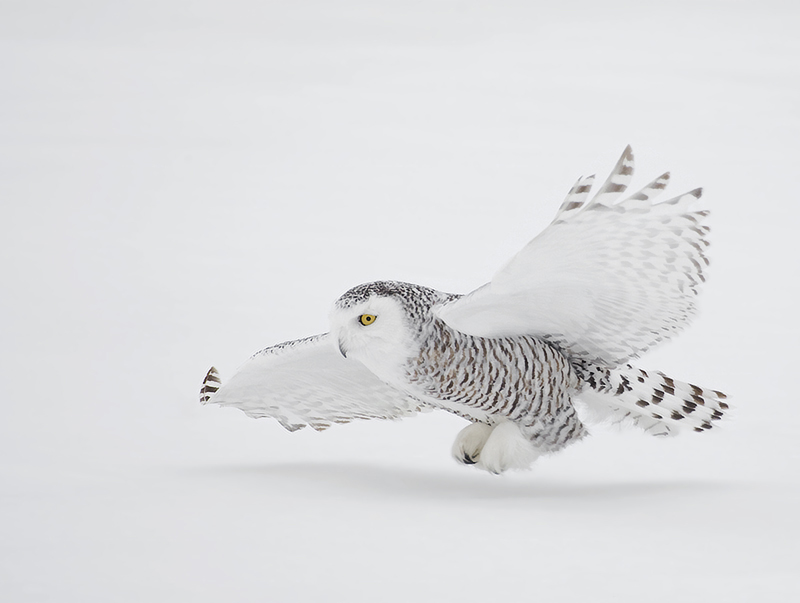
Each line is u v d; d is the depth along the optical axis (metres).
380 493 9.23
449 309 8.71
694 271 8.48
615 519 8.45
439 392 9.02
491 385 8.96
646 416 9.82
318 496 9.07
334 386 9.95
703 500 8.92
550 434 9.25
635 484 9.54
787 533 8.05
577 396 9.47
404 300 8.73
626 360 9.13
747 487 9.35
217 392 10.01
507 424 9.28
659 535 7.99
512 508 8.70
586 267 8.44
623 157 8.05
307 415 10.22
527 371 9.01
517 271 8.41
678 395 9.65
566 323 8.94
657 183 8.11
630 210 8.16
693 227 8.30
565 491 9.33
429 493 9.27
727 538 7.92
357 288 8.89
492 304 8.70
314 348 9.54
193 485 9.38
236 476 9.73
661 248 8.37
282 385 9.98
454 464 10.35
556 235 8.21
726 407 9.75
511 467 9.23
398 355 8.78
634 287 8.59
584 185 8.08
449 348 8.81
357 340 8.77
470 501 8.98
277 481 9.56
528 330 9.02
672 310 8.74
